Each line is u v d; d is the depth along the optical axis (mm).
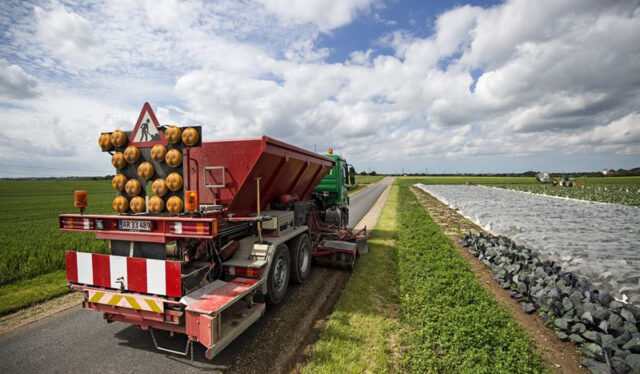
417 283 5996
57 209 23812
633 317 4414
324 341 4387
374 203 24531
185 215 4461
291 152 6258
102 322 5113
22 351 4195
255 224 5918
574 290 5344
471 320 4402
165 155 4449
